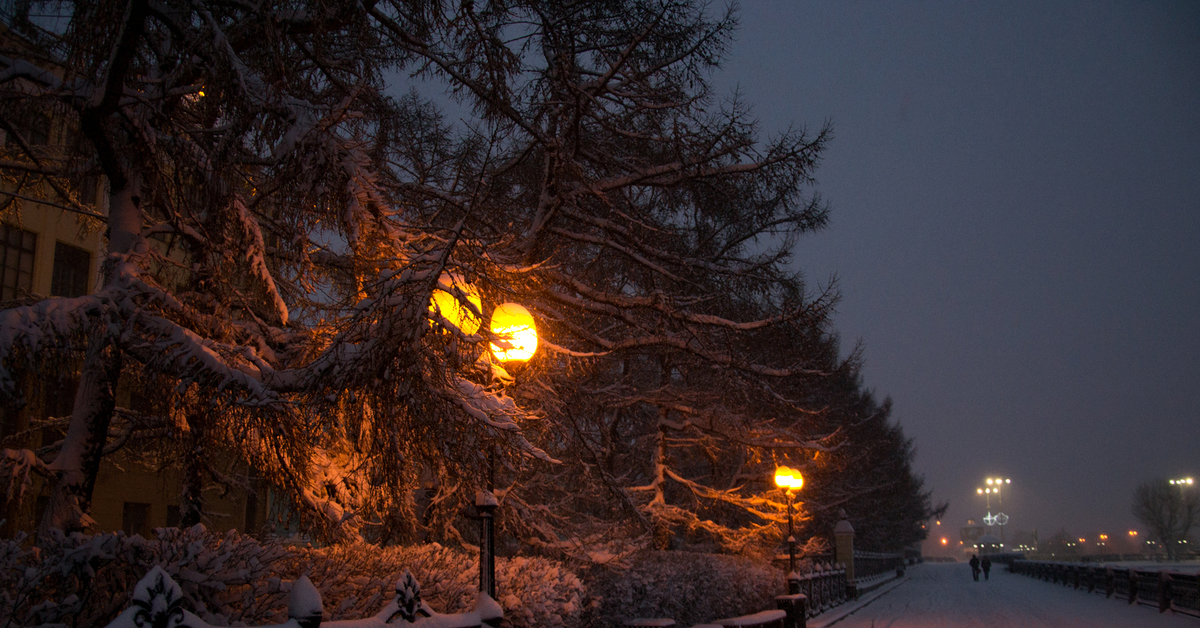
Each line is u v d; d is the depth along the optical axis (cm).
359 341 571
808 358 1438
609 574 1203
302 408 594
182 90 643
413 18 720
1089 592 3020
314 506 742
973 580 4925
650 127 1233
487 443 594
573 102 1087
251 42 683
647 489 1778
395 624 454
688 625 1434
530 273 900
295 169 608
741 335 1302
